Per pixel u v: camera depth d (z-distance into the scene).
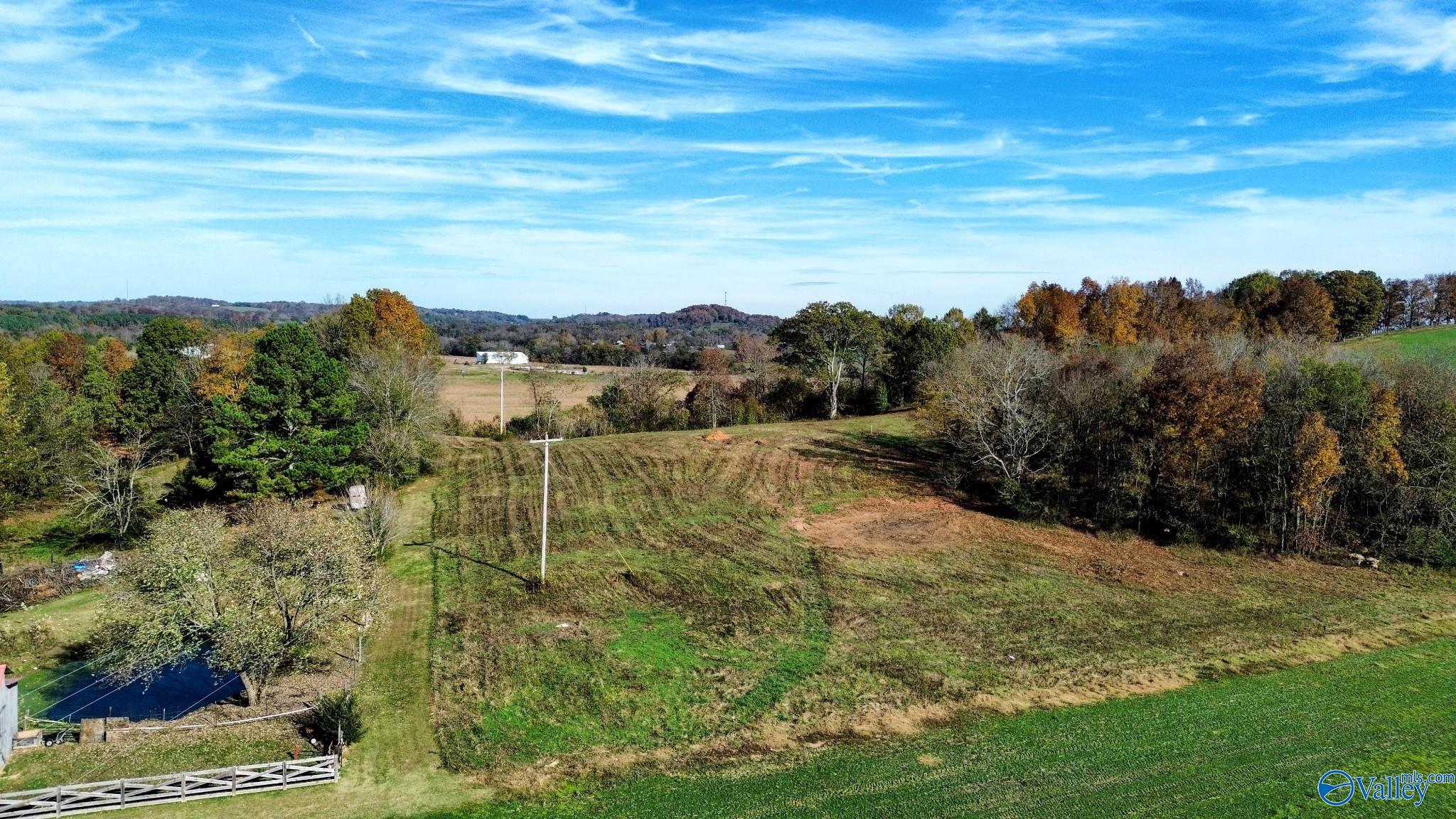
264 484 43.19
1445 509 37.81
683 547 40.28
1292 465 39.66
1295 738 23.12
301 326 47.44
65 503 49.72
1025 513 44.44
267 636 24.06
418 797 20.27
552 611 32.62
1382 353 54.28
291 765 20.50
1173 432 41.31
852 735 23.44
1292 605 33.41
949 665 27.81
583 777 21.27
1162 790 20.58
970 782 20.95
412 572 37.62
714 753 22.50
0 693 21.25
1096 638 30.09
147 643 22.91
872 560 38.53
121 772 20.91
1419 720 24.12
